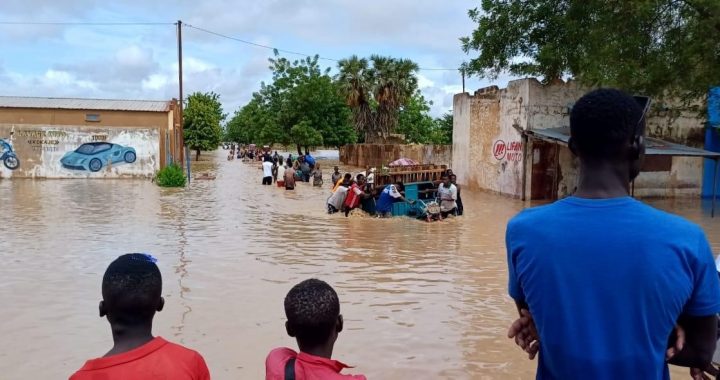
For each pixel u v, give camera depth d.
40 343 6.25
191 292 8.27
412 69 50.12
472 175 27.39
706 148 23.56
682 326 2.01
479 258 11.05
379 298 8.16
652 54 18.92
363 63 50.38
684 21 18.69
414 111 61.19
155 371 2.43
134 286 2.55
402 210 17.11
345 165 50.78
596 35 19.45
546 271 1.98
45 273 9.31
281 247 11.88
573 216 2.01
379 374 5.53
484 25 23.81
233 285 8.69
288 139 53.59
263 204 19.92
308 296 2.69
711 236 14.02
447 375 5.53
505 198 23.19
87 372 2.41
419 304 7.88
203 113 57.59
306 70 53.06
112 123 37.56
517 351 6.17
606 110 2.04
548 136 20.31
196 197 22.12
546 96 22.12
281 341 6.35
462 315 7.41
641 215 1.96
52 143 31.12
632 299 1.88
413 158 40.78
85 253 10.94
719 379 2.86
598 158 2.09
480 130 26.44
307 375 2.57
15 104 36.81
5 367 5.64
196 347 6.16
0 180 29.66
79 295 8.05
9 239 12.39
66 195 22.23
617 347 1.89
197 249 11.50
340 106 53.34
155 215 16.66
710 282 1.91
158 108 38.47
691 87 18.75
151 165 32.19
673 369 5.72
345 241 12.75
